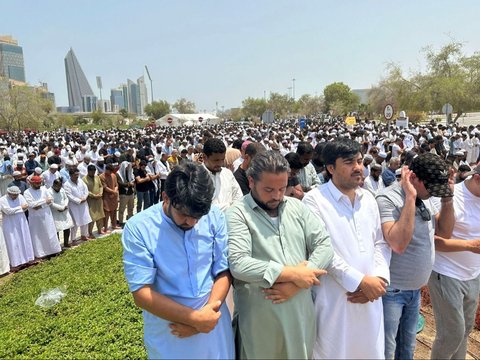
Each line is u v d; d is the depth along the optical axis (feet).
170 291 7.38
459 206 10.83
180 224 7.34
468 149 58.54
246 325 7.97
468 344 13.66
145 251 7.28
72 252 26.86
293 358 7.75
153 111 352.28
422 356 12.83
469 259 10.46
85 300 18.43
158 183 39.01
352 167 8.68
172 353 7.46
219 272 7.91
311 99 296.30
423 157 9.31
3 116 146.10
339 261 8.46
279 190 7.79
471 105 120.98
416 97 130.11
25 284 21.94
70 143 83.87
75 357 13.01
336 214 8.87
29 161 42.19
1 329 16.08
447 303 10.56
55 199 28.02
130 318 15.87
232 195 12.75
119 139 91.91
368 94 188.03
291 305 7.72
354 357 8.73
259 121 259.80
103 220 33.01
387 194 9.62
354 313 8.57
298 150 18.03
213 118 273.54
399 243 8.87
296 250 8.05
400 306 9.73
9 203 25.13
